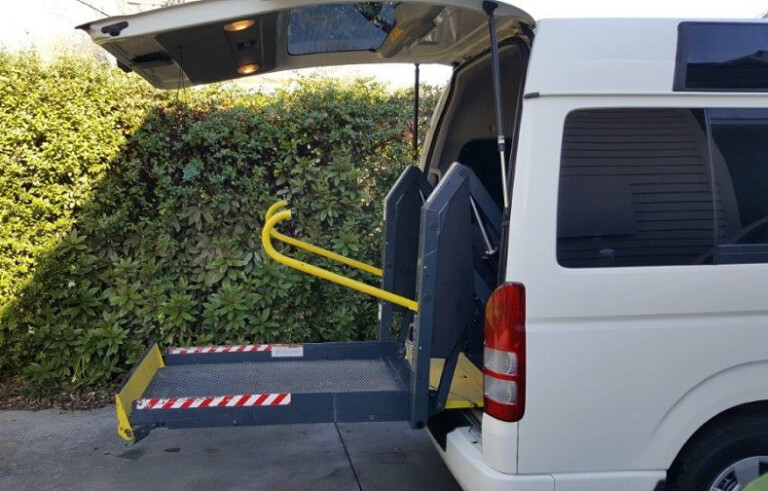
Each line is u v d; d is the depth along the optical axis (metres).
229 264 5.37
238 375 3.60
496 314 2.76
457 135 4.15
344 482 4.06
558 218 2.76
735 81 2.90
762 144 2.92
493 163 3.75
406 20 3.39
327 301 5.57
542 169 2.75
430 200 2.99
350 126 5.52
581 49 2.80
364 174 5.62
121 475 4.14
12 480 4.07
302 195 5.54
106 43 3.37
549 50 2.79
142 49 3.58
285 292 5.38
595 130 2.81
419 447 4.58
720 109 2.90
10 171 5.03
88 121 5.14
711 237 2.87
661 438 2.83
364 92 5.72
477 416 3.21
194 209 5.38
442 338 3.06
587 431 2.78
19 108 5.01
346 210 5.58
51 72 5.08
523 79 3.01
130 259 5.33
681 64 2.86
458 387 3.37
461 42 3.84
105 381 5.40
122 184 5.35
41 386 5.32
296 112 5.45
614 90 2.81
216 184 5.36
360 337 5.79
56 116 5.08
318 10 3.38
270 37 3.73
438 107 4.32
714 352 2.83
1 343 5.21
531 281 2.72
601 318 2.77
